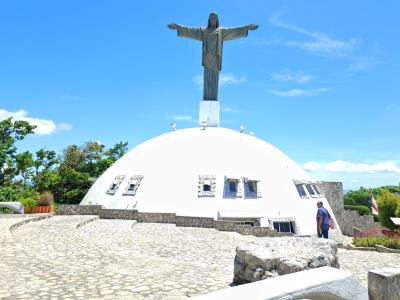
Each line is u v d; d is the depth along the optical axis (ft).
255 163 106.01
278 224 95.30
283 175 107.34
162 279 31.83
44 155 155.02
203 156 104.99
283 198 100.58
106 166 167.32
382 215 98.73
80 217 83.10
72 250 43.86
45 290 27.48
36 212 88.02
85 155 170.71
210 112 126.21
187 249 50.34
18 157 138.31
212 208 93.56
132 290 28.14
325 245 33.96
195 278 32.83
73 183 154.71
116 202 100.22
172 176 100.89
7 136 138.31
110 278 31.48
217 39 120.47
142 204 96.48
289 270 28.07
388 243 63.10
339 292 17.98
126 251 45.93
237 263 31.94
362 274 38.88
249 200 96.48
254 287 15.89
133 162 111.75
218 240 61.16
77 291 27.45
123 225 74.23
